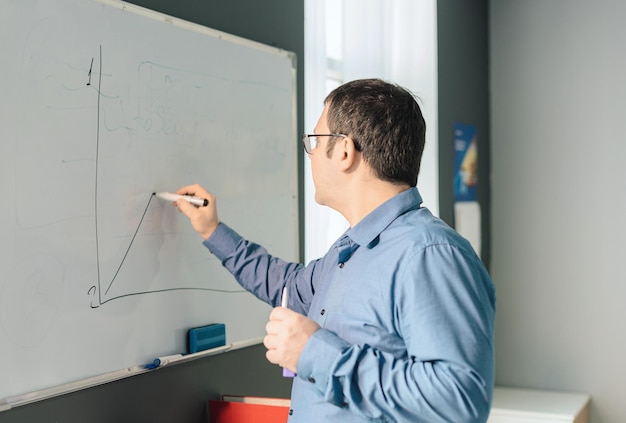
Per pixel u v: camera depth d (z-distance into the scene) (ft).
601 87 12.01
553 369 12.34
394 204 4.65
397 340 4.39
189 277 6.39
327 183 4.82
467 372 3.99
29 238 4.94
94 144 5.44
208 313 6.61
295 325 4.27
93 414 5.49
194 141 6.42
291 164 7.77
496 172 12.82
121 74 5.68
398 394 4.03
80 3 5.33
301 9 8.13
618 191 11.87
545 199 12.43
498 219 12.79
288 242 7.67
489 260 12.82
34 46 4.99
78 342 5.31
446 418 3.98
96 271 5.45
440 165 10.94
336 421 4.46
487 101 12.85
